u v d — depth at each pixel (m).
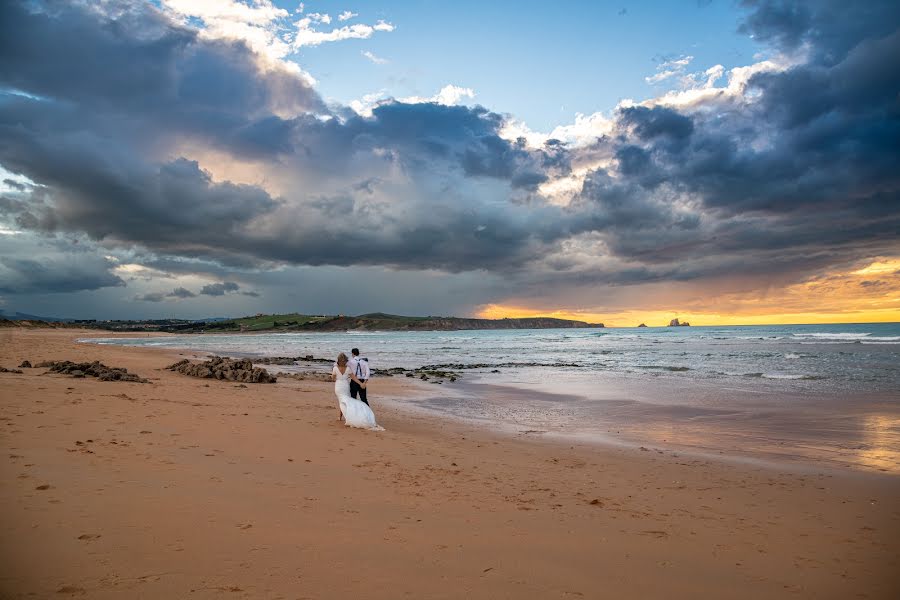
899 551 5.14
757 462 9.45
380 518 5.04
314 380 23.78
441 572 3.85
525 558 4.32
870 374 24.56
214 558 3.68
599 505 6.32
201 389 16.20
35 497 4.55
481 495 6.35
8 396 10.15
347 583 3.49
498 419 14.26
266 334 161.88
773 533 5.61
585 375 27.48
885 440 11.41
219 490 5.38
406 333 180.00
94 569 3.31
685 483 7.82
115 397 11.70
